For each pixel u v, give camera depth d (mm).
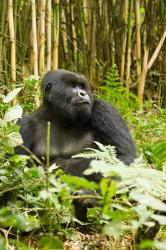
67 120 10969
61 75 11039
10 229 7324
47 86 11195
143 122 14859
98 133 10938
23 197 7793
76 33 19656
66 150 10945
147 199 5301
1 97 11164
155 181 5352
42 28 15555
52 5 16969
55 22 16172
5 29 15750
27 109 12781
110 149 7684
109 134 10664
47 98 11203
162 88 21438
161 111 17109
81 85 10953
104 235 7633
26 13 16891
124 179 5219
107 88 16984
